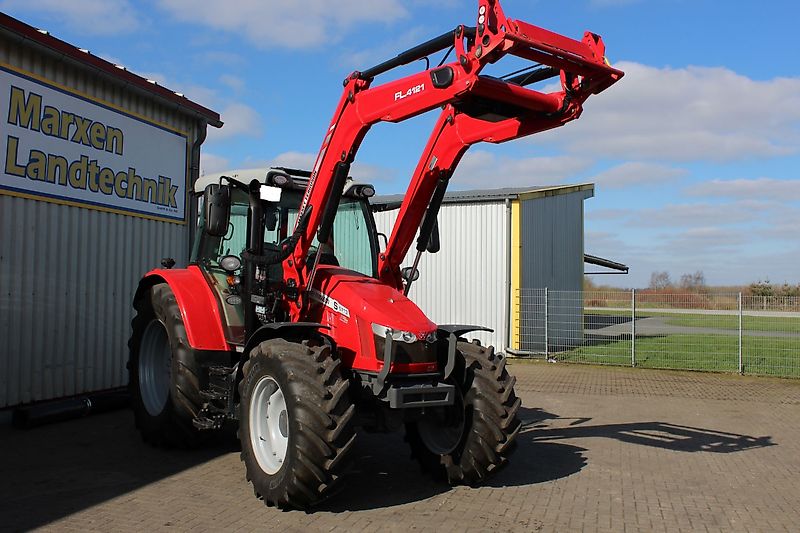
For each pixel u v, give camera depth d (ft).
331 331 17.67
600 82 14.85
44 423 24.56
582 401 32.42
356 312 16.99
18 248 24.91
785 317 70.03
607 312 54.34
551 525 15.20
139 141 31.30
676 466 20.75
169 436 20.74
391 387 15.97
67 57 26.32
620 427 26.58
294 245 18.12
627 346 57.36
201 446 21.74
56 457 20.26
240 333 20.62
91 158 28.37
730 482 19.06
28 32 24.45
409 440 18.81
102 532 14.07
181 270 22.61
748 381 39.83
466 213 52.19
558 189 59.57
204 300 20.66
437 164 18.65
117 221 29.89
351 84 17.37
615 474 19.69
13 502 15.98
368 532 14.35
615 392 35.24
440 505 16.34
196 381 20.29
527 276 52.65
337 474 14.78
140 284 23.66
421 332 16.58
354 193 20.81
